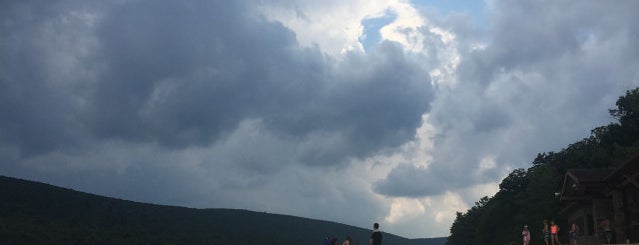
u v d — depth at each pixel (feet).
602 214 120.67
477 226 375.66
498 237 310.24
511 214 317.42
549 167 249.14
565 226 225.56
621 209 109.09
